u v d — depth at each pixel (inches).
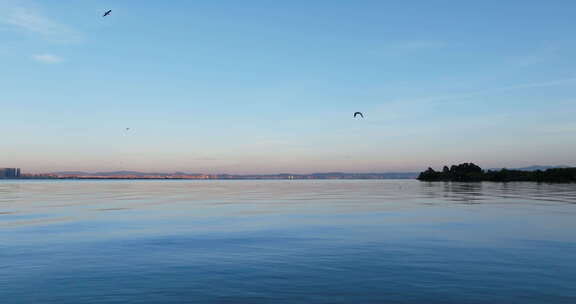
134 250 823.1
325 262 710.5
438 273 628.4
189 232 1073.5
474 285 562.3
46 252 799.1
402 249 828.6
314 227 1171.3
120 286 563.2
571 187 5044.3
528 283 571.5
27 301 500.7
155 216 1492.4
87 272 640.4
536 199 2468.0
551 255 762.2
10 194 3408.0
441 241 923.4
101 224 1242.6
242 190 4938.5
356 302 493.4
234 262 712.4
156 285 567.8
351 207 1932.8
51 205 2052.2
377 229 1123.9
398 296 515.5
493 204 2050.9
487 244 880.3
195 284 572.4
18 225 1211.2
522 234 1018.7
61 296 519.8
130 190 4771.2
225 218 1427.2
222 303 490.9
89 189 5118.1
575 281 580.4
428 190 4355.3
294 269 658.2
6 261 719.1
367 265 685.3
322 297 513.3
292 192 4151.1
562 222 1254.9
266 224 1246.9
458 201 2329.0
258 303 490.6
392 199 2623.0
